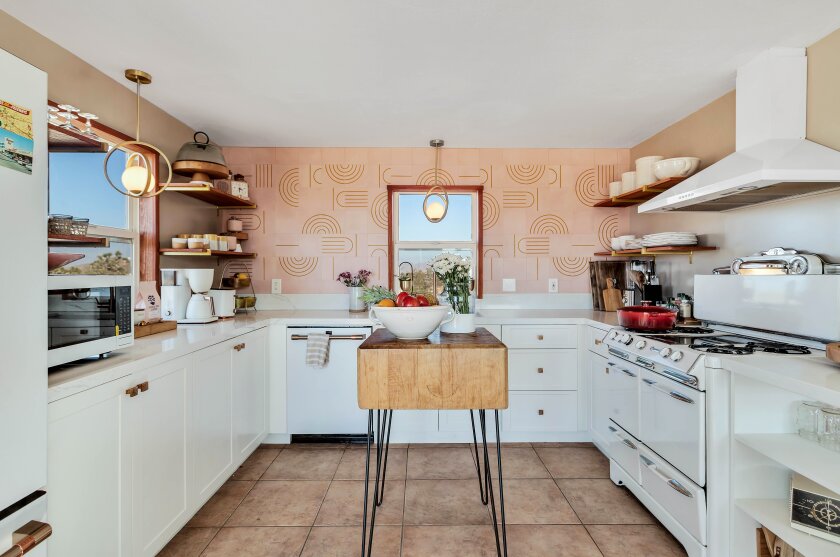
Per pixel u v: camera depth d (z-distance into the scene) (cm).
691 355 171
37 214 107
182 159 265
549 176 352
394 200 354
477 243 351
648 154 326
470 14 172
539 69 218
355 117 285
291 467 262
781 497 159
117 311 159
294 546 185
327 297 349
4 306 97
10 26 170
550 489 235
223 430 225
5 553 94
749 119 208
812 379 127
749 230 226
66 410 124
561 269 353
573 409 297
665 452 188
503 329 296
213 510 214
